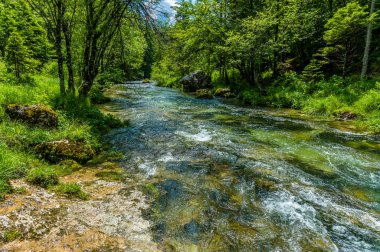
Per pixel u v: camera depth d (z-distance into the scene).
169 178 6.18
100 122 10.62
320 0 24.30
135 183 5.86
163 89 31.08
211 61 30.22
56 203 4.68
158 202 5.08
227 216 4.70
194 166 6.93
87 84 13.57
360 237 4.24
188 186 5.79
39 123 8.11
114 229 4.14
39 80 15.73
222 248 3.87
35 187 5.11
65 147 6.95
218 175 6.41
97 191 5.38
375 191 5.86
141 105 17.52
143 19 11.50
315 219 4.70
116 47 16.33
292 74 21.81
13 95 9.77
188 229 4.28
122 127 10.96
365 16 18.30
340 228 4.46
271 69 26.97
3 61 13.12
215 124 12.12
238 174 6.50
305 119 13.93
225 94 24.12
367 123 12.15
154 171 6.58
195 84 28.27
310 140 9.80
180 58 30.03
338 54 21.00
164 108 16.52
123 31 14.27
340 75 20.88
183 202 5.12
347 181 6.33
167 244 3.89
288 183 6.09
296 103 17.62
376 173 6.85
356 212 4.98
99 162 7.12
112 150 8.12
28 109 8.15
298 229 4.39
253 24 21.16
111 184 5.76
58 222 4.13
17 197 4.62
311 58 24.72
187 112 15.30
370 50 22.19
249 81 26.11
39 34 18.39
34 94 10.77
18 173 5.42
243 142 9.27
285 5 23.94
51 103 10.80
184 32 26.77
